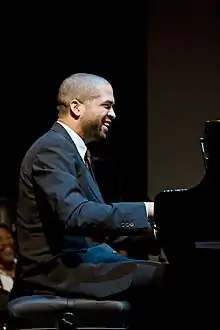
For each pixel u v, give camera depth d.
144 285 7.22
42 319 6.98
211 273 6.88
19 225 7.62
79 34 18.53
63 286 7.35
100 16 18.41
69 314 6.97
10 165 19.03
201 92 17.89
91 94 7.79
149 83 18.11
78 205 6.91
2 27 18.53
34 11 18.47
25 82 18.81
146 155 18.02
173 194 6.93
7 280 13.48
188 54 17.95
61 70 18.70
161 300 7.18
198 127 17.89
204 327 6.92
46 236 7.50
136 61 18.28
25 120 18.95
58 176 7.06
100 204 7.02
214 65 17.83
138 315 7.24
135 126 18.14
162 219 6.96
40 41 18.64
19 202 7.64
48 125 18.94
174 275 7.07
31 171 7.44
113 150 17.89
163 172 17.97
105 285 7.24
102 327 6.98
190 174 17.88
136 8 18.22
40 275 7.50
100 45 18.48
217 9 17.81
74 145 7.62
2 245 14.06
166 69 18.05
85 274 7.34
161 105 18.05
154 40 18.11
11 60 18.73
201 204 6.76
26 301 7.05
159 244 7.04
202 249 6.89
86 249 7.62
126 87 18.31
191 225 6.82
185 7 17.97
